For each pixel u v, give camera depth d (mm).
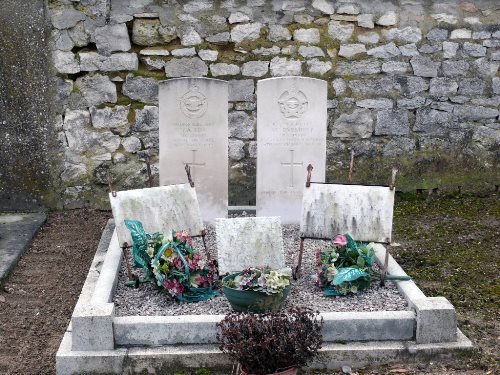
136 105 3234
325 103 2715
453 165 3387
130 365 1924
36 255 2807
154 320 1966
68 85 3191
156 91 3225
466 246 2826
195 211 2393
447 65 3287
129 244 2297
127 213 2314
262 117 2730
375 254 2479
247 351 1758
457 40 3271
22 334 2205
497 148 3391
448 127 3354
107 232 2828
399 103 3307
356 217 2271
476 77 3309
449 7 3242
